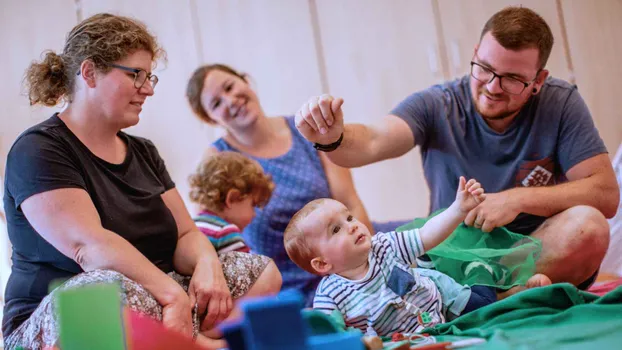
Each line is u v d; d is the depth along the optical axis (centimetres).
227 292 167
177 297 152
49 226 154
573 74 380
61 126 168
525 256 186
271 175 250
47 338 136
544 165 212
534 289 154
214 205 227
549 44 204
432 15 381
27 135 162
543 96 213
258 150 261
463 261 186
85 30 167
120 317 101
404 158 380
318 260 174
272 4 381
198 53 377
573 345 113
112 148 176
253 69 380
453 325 153
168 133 372
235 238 210
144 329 103
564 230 192
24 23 356
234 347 102
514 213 193
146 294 148
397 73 382
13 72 352
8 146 344
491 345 123
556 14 381
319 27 383
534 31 199
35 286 160
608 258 278
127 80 167
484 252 186
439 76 380
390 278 169
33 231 161
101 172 169
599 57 381
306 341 94
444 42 381
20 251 164
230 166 231
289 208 242
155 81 178
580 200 200
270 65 381
